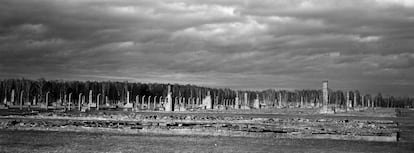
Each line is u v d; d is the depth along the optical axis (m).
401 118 131.38
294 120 99.19
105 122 81.50
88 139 53.22
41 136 55.50
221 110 191.38
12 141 49.91
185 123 83.00
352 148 48.34
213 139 54.97
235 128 69.44
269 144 50.59
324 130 69.31
